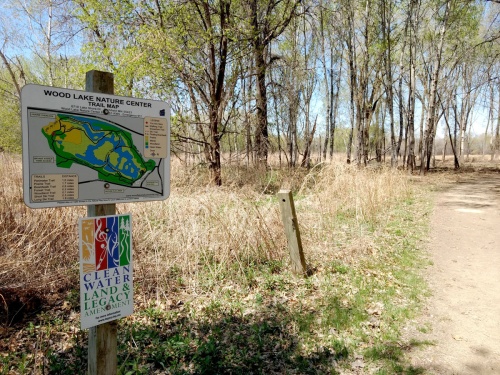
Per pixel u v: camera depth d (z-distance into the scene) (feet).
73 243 17.60
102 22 35.37
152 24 35.06
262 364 10.52
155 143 7.39
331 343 11.51
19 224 16.97
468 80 105.19
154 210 21.31
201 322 12.94
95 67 32.45
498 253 20.66
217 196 23.35
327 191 28.22
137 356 10.82
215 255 17.43
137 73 32.07
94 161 6.57
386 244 21.47
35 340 12.00
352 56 71.97
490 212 32.14
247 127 45.34
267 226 18.48
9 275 14.05
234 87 40.83
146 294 15.16
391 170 42.27
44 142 6.00
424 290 15.48
